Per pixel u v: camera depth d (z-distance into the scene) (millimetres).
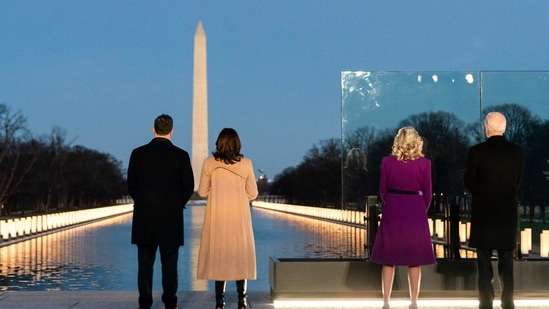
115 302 15266
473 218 13469
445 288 15289
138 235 13883
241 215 13859
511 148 13375
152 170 13938
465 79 16281
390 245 13648
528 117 16250
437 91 16266
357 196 16203
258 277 29031
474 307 15250
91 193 144875
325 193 100625
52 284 27141
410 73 16266
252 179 14008
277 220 77375
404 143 13695
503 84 16281
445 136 16203
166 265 14047
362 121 16250
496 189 13297
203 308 14797
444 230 16047
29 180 104500
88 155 145250
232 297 16188
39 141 115875
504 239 13242
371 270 15242
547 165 16141
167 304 14117
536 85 16281
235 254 13758
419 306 15250
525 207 16062
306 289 15156
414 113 16234
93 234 56719
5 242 46125
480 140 16250
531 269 15375
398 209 13641
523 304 15320
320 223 69375
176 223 13938
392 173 13688
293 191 154875
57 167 117250
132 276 29500
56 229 62219
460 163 16188
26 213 102688
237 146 13984
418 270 13758
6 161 96375
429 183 13680
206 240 13938
